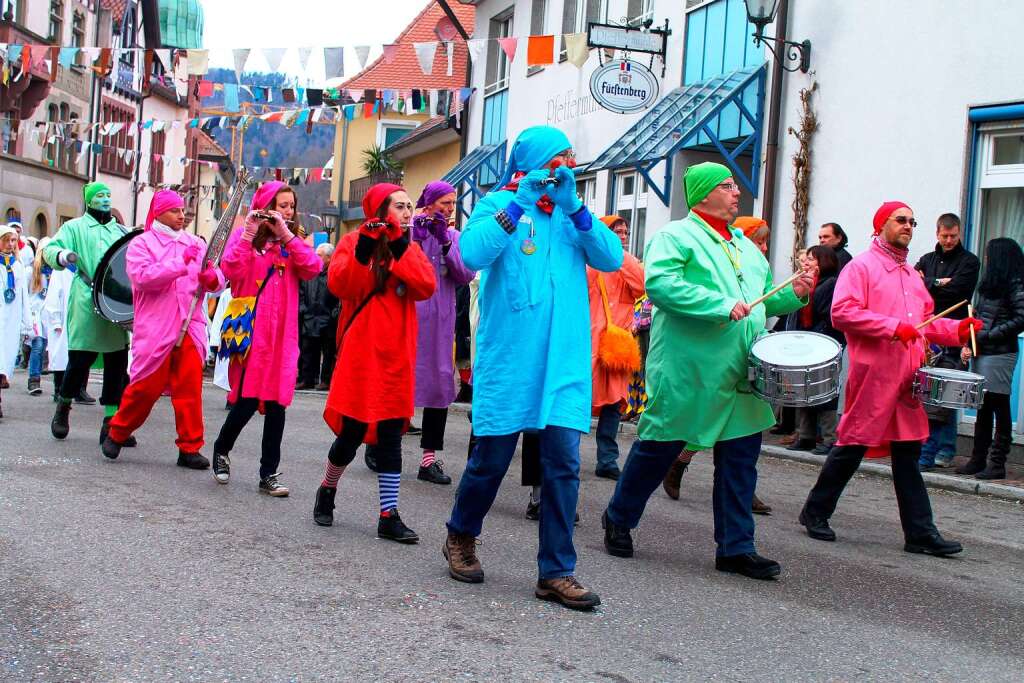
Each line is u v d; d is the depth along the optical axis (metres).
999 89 11.26
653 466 6.08
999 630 5.16
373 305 6.21
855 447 6.93
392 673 4.04
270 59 14.73
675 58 16.70
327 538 6.18
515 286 5.11
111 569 5.27
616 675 4.16
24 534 5.84
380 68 35.91
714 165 6.16
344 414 6.21
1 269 12.97
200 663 4.06
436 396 8.41
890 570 6.28
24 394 13.90
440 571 5.59
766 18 13.23
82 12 44.66
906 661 4.58
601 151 19.02
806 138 13.40
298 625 4.56
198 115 59.34
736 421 5.96
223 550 5.75
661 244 6.01
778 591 5.63
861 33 12.77
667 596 5.38
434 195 8.41
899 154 12.25
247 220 7.30
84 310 9.37
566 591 5.04
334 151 44.78
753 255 6.25
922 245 11.95
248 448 9.73
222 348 7.44
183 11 64.12
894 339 6.61
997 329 9.45
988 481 9.38
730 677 4.23
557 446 5.10
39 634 4.29
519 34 22.95
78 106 44.31
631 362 8.77
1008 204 11.34
